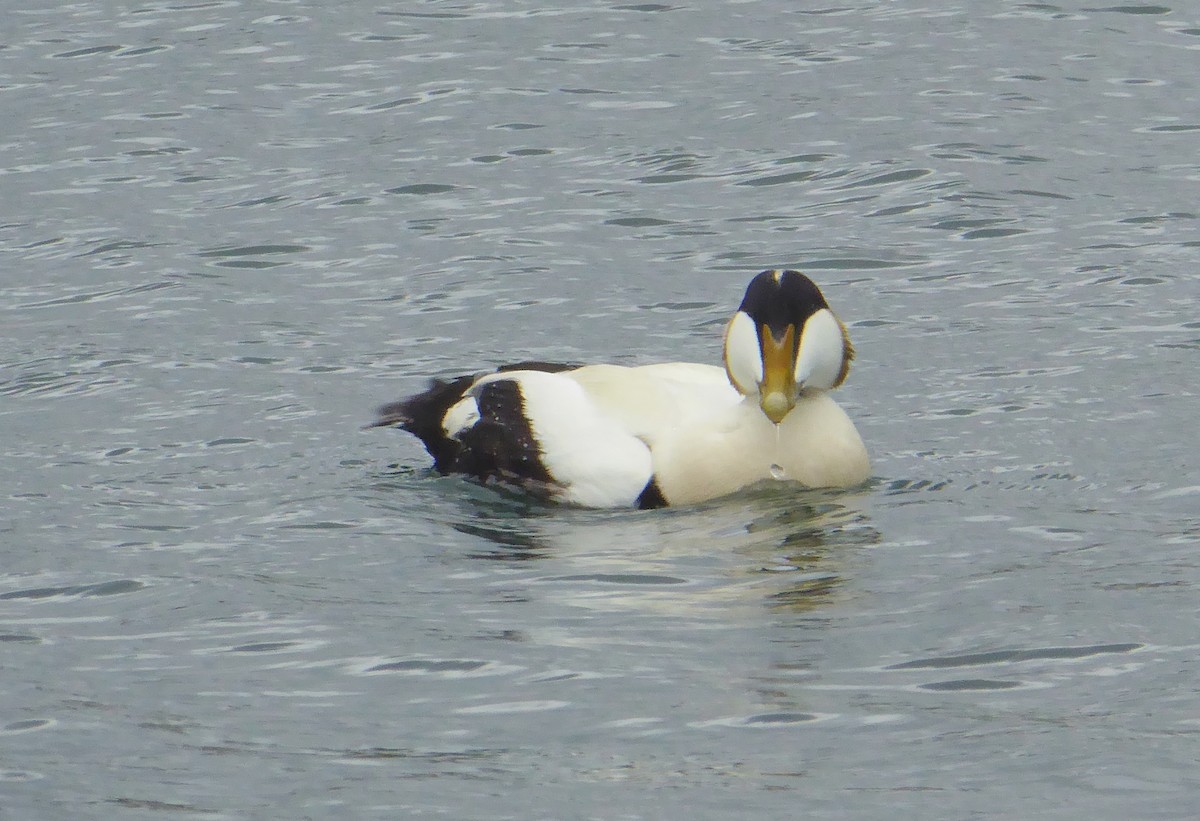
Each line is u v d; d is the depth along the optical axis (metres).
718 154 20.77
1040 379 14.13
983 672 9.01
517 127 21.92
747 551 10.83
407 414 13.07
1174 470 12.06
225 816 7.75
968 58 24.20
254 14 27.47
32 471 12.51
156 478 12.40
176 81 24.17
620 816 7.69
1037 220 18.38
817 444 11.84
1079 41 24.83
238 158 21.08
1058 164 20.11
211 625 9.83
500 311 16.31
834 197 19.33
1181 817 7.55
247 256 17.95
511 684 9.00
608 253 17.83
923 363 14.66
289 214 19.17
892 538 10.98
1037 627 9.52
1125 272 16.73
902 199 19.12
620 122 22.02
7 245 18.41
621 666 9.17
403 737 8.47
